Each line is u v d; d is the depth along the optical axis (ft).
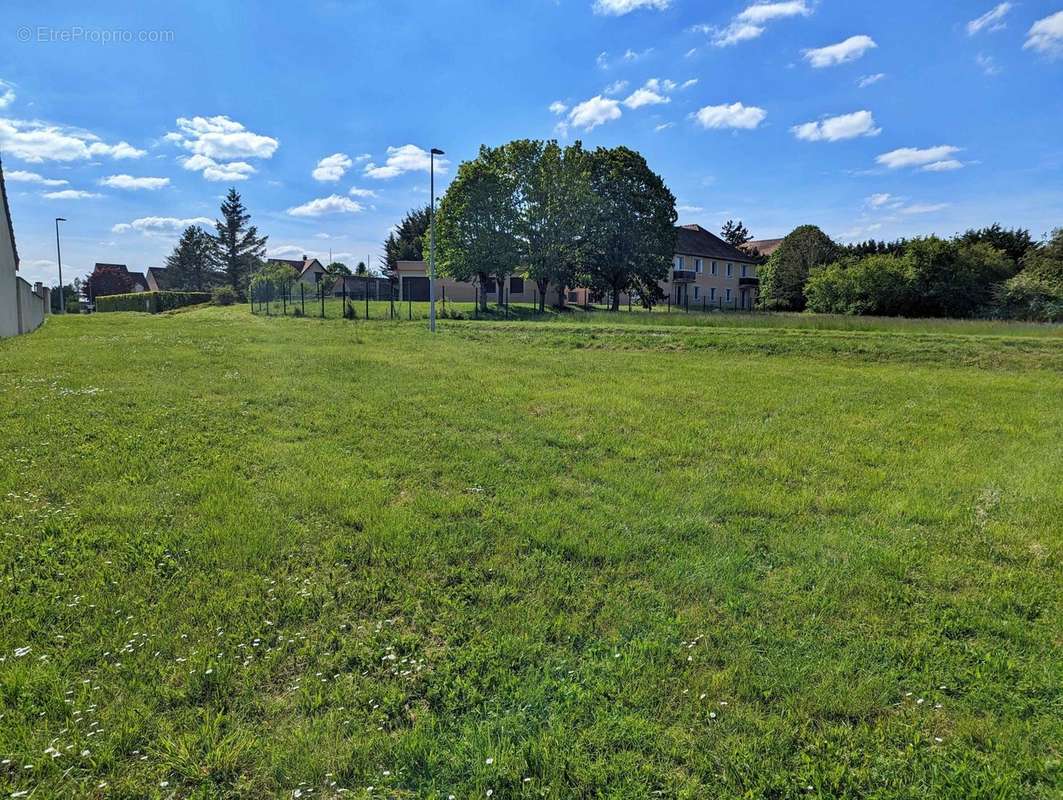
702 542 14.29
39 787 7.13
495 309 110.83
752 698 9.07
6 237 61.46
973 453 22.21
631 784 7.48
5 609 10.67
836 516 16.14
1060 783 7.55
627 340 62.80
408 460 19.95
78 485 16.65
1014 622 11.03
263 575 12.25
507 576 12.53
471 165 108.68
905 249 120.37
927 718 8.73
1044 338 55.36
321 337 64.64
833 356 53.11
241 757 7.73
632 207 122.31
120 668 9.24
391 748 7.95
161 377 34.86
